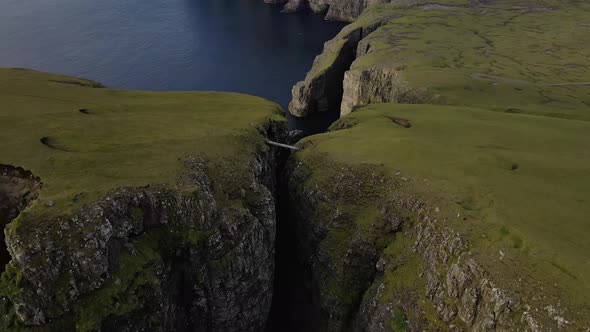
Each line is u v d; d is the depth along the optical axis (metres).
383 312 41.91
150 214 41.06
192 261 42.38
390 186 49.12
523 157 50.25
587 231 36.59
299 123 125.88
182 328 43.88
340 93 144.50
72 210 36.47
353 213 50.31
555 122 64.94
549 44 144.88
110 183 40.94
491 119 67.12
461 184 45.25
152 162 46.09
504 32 159.38
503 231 37.75
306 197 55.16
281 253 60.56
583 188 43.19
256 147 56.44
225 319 45.75
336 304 47.47
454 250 38.47
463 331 35.38
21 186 40.69
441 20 175.12
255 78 150.12
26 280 32.94
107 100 66.06
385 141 57.88
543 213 39.31
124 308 35.97
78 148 46.84
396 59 125.25
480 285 34.81
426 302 39.00
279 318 57.53
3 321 32.81
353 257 47.53
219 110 67.06
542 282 32.81
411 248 43.34
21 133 48.16
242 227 44.75
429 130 61.91
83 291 34.72
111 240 37.19
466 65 121.31
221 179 47.81
